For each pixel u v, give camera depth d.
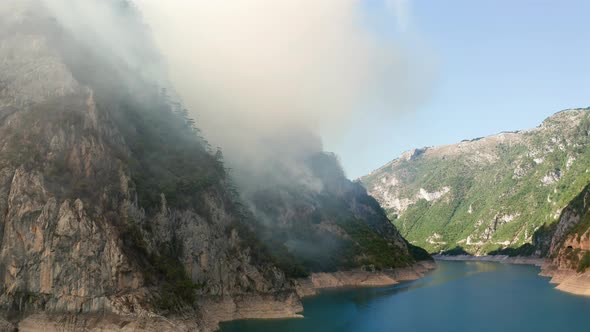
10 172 107.19
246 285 141.25
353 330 131.38
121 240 107.69
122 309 99.19
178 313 108.00
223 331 121.81
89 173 113.06
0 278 101.56
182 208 133.50
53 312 99.12
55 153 112.00
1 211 104.38
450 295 197.75
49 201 104.06
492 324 138.38
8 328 97.12
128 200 115.88
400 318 148.50
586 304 167.88
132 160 129.25
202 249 132.62
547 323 138.25
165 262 116.50
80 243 102.25
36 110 116.94
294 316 142.88
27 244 102.31
